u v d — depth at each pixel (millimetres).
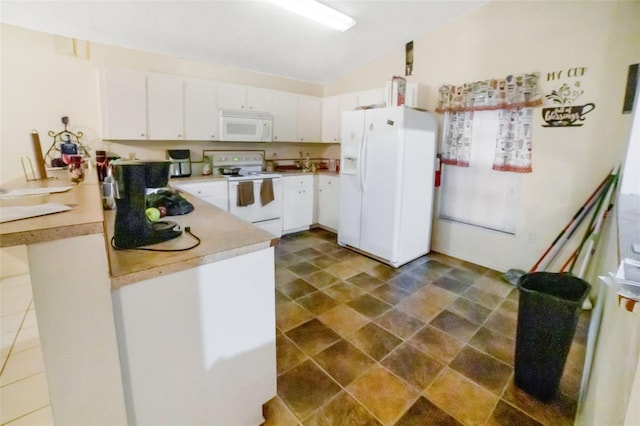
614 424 760
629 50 2350
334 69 4391
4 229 770
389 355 1938
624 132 2414
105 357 962
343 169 3729
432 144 3414
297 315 2387
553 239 2875
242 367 1373
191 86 3541
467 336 2137
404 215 3266
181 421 1231
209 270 1211
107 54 3178
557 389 1620
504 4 2930
